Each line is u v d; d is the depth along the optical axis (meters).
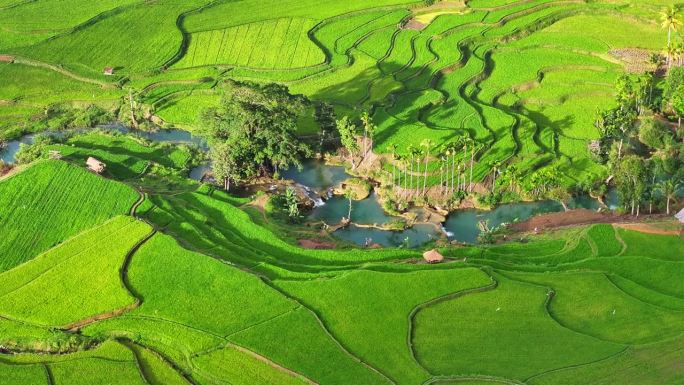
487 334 117.50
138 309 122.12
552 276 132.38
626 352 113.12
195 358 111.56
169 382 108.38
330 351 112.50
